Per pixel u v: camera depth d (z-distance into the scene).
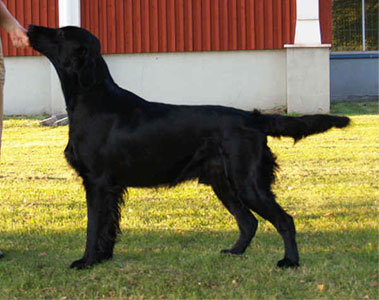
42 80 15.22
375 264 3.80
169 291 3.38
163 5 14.91
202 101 15.17
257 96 15.02
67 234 4.70
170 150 3.81
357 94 17.98
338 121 3.83
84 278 3.65
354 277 3.55
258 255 4.05
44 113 15.31
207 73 15.07
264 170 3.73
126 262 3.97
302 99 14.63
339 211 5.37
